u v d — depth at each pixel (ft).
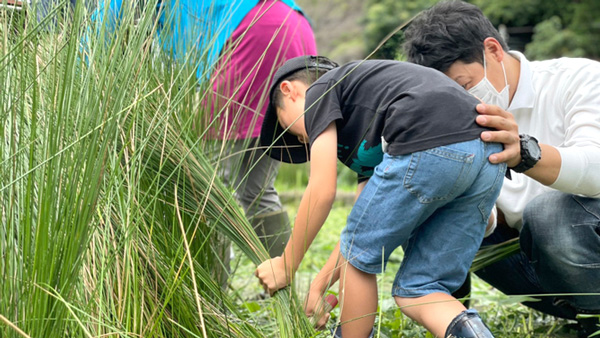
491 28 8.09
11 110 5.56
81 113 5.50
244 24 9.28
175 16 7.82
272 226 9.75
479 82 7.93
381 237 6.81
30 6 6.43
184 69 7.55
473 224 6.97
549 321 9.77
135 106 6.32
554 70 8.39
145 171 6.89
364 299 7.04
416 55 8.01
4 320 4.60
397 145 6.72
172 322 6.25
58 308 5.22
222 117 8.36
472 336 6.45
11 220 5.30
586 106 7.93
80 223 5.31
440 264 6.97
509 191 8.68
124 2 6.40
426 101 6.72
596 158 7.43
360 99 7.18
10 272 5.23
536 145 7.10
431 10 8.10
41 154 5.48
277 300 6.95
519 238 8.35
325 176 6.87
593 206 7.70
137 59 6.50
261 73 9.42
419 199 6.64
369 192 6.91
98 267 6.05
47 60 6.14
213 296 7.32
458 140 6.58
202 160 7.25
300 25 9.91
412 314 6.98
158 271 6.52
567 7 40.65
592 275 7.75
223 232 7.23
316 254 14.56
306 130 7.23
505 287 9.25
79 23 5.65
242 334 6.79
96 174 5.40
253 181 9.77
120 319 5.84
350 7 50.37
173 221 6.95
